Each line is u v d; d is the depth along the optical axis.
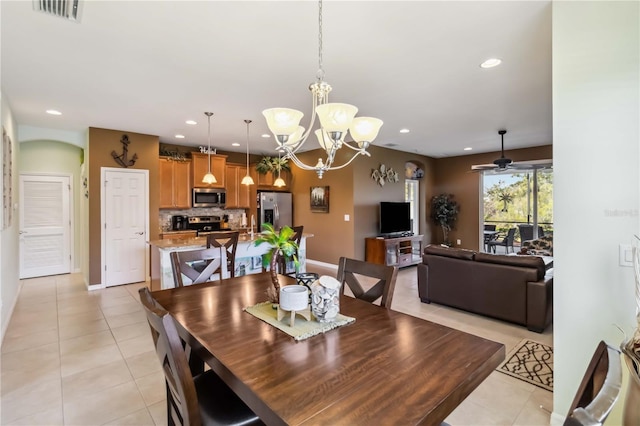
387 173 6.86
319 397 1.01
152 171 5.53
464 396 1.10
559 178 1.85
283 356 1.27
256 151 7.12
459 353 1.30
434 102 3.80
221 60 2.70
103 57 2.64
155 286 5.14
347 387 1.06
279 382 1.09
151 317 1.15
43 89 3.32
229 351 1.31
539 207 6.93
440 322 3.58
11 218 3.99
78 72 2.93
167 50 2.53
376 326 1.58
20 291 4.86
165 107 3.94
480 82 3.21
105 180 5.09
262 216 7.11
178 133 5.38
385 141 6.15
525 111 4.16
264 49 2.51
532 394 2.28
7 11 2.02
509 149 6.95
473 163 7.66
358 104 3.88
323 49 2.51
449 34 2.30
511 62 2.76
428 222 8.17
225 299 2.01
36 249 5.81
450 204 7.89
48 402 2.18
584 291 1.80
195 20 2.12
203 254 2.58
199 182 6.34
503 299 3.48
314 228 7.11
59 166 6.01
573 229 1.82
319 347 1.35
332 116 1.77
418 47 2.49
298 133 2.30
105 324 3.53
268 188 7.52
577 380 1.84
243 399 1.09
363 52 2.56
